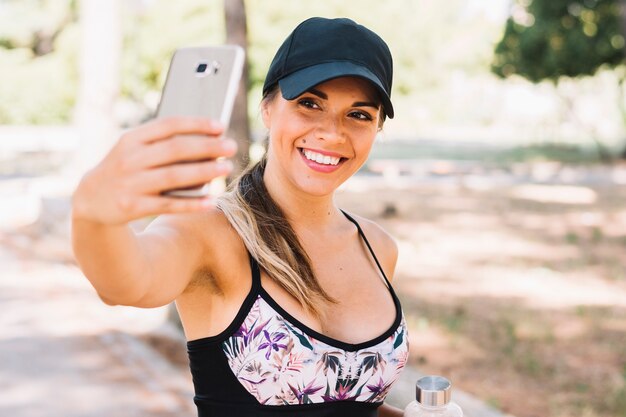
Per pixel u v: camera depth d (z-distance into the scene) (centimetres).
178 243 134
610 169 2328
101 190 87
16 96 3212
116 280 104
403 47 2206
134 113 2431
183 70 104
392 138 3512
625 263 989
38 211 1193
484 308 761
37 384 513
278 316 148
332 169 155
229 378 149
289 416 149
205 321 150
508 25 2525
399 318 171
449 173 2147
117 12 1308
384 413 179
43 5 3020
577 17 2370
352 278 171
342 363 152
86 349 589
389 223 1293
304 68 148
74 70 2358
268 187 169
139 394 501
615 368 587
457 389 535
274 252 155
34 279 824
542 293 827
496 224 1305
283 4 1756
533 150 3008
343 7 1909
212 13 1966
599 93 3266
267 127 166
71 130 3153
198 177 86
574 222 1333
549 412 501
